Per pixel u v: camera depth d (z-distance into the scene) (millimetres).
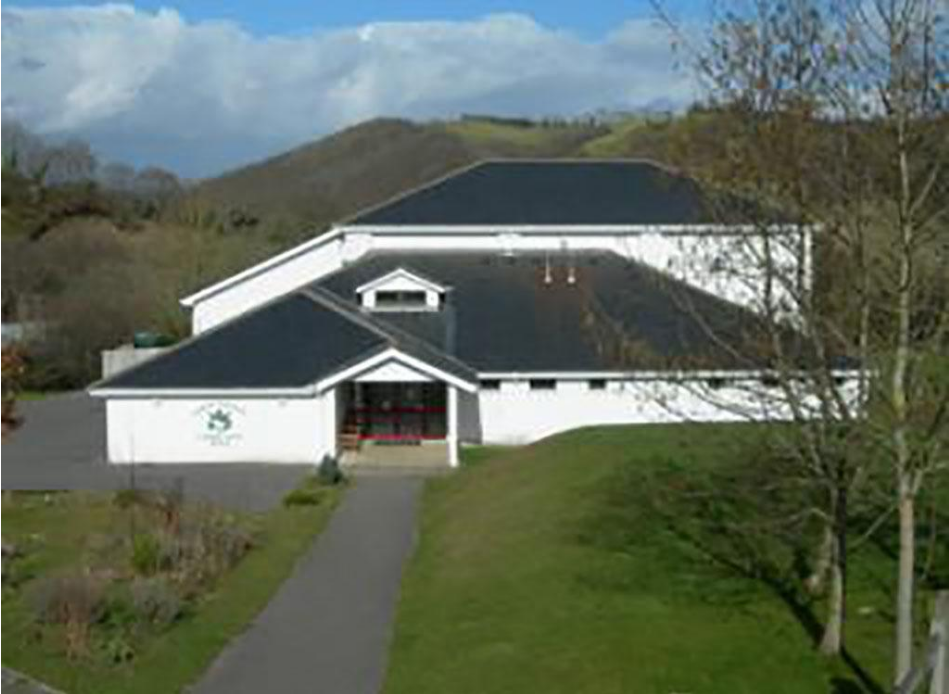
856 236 12070
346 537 24344
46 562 21672
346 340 34531
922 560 18312
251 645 16969
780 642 15758
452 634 16953
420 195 44312
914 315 12117
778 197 12641
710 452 24703
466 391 32938
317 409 33438
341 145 110188
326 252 43812
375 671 15758
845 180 12094
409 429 36625
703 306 18125
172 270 63781
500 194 44062
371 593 19922
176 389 33406
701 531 20391
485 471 30469
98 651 16078
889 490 16234
